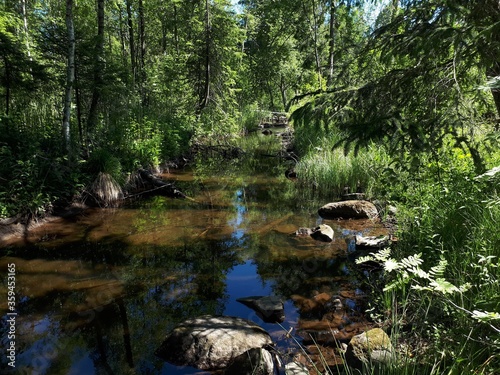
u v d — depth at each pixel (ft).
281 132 77.36
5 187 21.22
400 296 12.09
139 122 37.37
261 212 25.21
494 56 10.17
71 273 16.46
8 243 19.70
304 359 10.18
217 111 59.41
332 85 14.90
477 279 9.93
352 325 11.70
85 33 29.63
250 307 13.26
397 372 7.92
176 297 14.28
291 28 93.50
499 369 7.13
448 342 8.60
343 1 30.07
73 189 25.05
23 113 28.40
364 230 20.77
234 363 9.71
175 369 10.18
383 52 12.48
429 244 13.51
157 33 81.51
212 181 35.14
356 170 28.73
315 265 16.63
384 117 11.16
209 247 19.40
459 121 11.30
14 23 42.01
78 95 29.04
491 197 11.29
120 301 14.07
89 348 11.27
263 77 109.09
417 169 13.48
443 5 11.05
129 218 24.09
